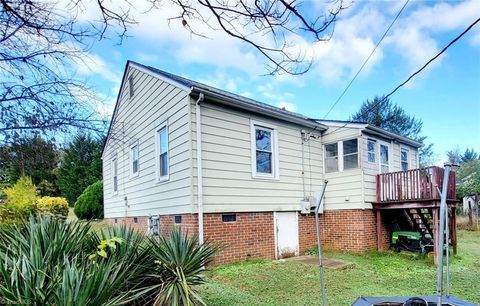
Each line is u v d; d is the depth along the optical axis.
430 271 7.87
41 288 2.62
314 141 10.92
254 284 6.40
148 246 4.16
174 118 8.39
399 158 12.48
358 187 10.12
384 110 28.66
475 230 16.88
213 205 7.87
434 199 8.89
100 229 4.61
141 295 3.63
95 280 2.77
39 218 4.14
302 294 5.83
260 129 9.31
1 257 2.93
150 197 9.87
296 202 9.98
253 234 8.66
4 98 3.47
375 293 5.95
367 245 9.98
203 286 6.03
